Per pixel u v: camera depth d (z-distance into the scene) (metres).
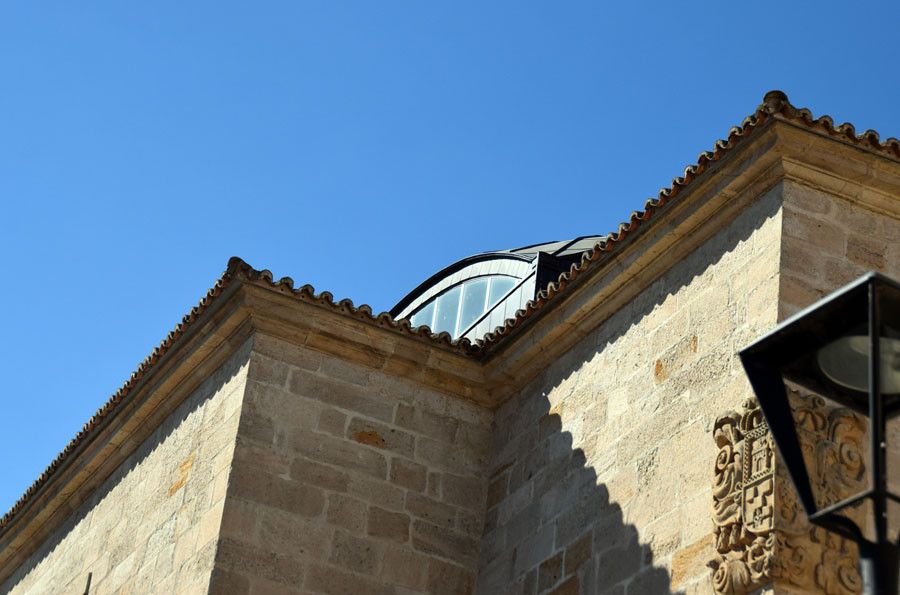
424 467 16.47
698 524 12.67
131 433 18.73
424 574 15.81
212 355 17.12
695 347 13.87
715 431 12.58
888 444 12.05
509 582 15.38
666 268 14.92
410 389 16.94
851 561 11.58
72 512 20.33
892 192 13.75
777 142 13.49
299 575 15.14
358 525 15.73
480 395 17.23
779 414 6.52
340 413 16.34
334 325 16.66
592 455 14.88
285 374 16.31
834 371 6.29
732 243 13.98
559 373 16.25
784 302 12.80
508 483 16.28
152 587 16.09
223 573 14.76
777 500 11.62
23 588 20.95
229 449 15.70
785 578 11.34
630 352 14.98
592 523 14.35
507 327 17.09
